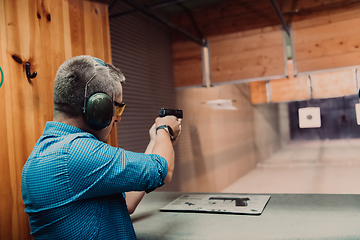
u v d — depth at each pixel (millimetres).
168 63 3352
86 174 588
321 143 5156
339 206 1056
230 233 856
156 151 757
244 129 5453
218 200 1242
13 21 944
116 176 606
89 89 633
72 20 1191
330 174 4188
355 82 3346
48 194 581
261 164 5594
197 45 3236
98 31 1340
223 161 4785
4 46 910
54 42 1097
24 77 970
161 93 3270
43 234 608
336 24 2547
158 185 692
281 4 2738
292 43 2740
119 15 2441
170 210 1145
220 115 4812
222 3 3033
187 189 3725
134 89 2836
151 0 2453
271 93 4316
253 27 2938
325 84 3564
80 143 604
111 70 711
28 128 973
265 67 2914
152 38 3156
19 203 929
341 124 4617
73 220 587
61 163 583
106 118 646
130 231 696
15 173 921
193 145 3971
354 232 791
